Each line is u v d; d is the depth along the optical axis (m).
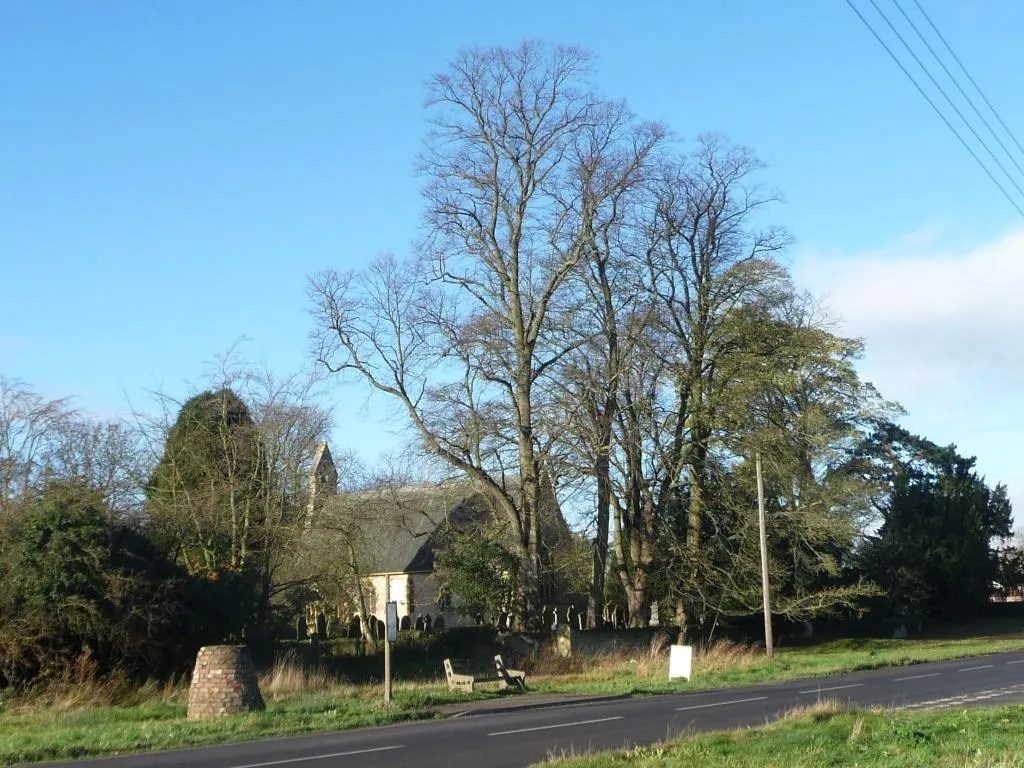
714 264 47.59
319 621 50.72
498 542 44.72
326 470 44.41
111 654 29.53
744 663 40.69
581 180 42.19
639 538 48.47
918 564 66.25
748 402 46.69
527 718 22.59
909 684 29.78
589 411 43.59
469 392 43.00
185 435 40.31
